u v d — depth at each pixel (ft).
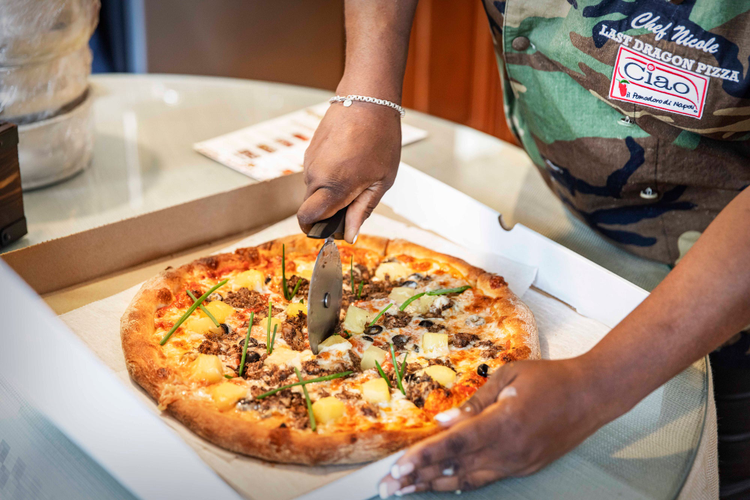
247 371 3.70
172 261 4.80
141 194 5.28
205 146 6.13
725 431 4.79
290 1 10.02
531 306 4.46
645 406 3.51
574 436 2.66
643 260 4.89
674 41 3.84
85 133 5.41
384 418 3.44
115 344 3.90
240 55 10.03
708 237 2.73
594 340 4.14
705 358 3.85
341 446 3.13
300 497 2.67
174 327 3.87
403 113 3.98
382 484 2.61
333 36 10.73
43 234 4.66
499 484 3.01
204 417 3.28
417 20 12.57
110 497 2.80
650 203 4.59
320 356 3.76
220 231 5.07
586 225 5.27
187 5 9.36
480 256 4.89
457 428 2.56
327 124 3.82
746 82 3.74
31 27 4.34
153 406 3.49
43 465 2.94
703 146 4.14
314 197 3.51
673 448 3.24
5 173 4.31
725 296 2.61
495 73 12.84
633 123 4.24
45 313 2.74
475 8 12.39
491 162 6.21
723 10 3.67
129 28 9.38
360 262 4.85
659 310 2.69
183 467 2.55
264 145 6.21
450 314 4.34
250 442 3.15
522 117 5.20
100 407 2.68
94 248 4.45
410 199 5.39
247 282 4.48
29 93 4.75
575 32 4.10
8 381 3.18
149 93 7.22
